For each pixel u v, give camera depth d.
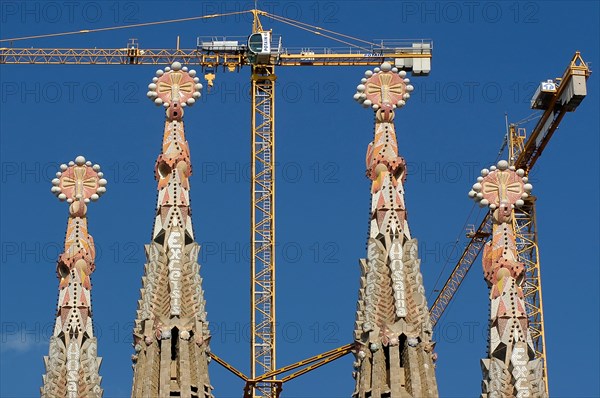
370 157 161.00
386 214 158.00
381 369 151.75
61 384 151.00
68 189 158.62
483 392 150.88
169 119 163.00
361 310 155.00
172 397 151.12
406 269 155.50
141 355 153.25
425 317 154.00
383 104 162.50
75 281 154.88
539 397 149.12
